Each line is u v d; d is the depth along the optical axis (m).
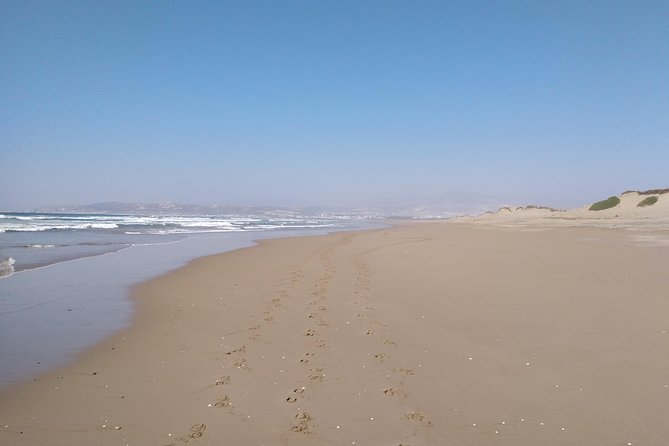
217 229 41.84
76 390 5.27
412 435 4.23
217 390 5.28
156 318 8.58
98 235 29.61
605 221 36.00
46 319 8.45
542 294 9.40
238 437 4.22
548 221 42.72
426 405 4.82
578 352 6.10
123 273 13.75
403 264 14.98
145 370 5.92
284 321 8.23
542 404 4.76
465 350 6.46
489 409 4.69
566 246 17.45
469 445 4.04
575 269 11.91
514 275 11.76
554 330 7.06
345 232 36.88
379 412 4.69
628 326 6.98
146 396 5.12
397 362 6.10
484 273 12.36
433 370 5.79
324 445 4.08
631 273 10.94
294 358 6.32
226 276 13.32
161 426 4.43
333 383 5.45
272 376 5.69
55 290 11.09
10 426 4.42
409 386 5.32
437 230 36.22
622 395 4.86
